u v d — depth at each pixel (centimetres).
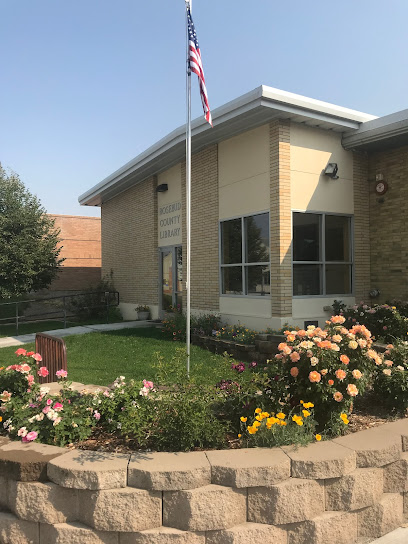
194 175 1226
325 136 1011
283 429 362
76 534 308
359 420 445
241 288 1052
